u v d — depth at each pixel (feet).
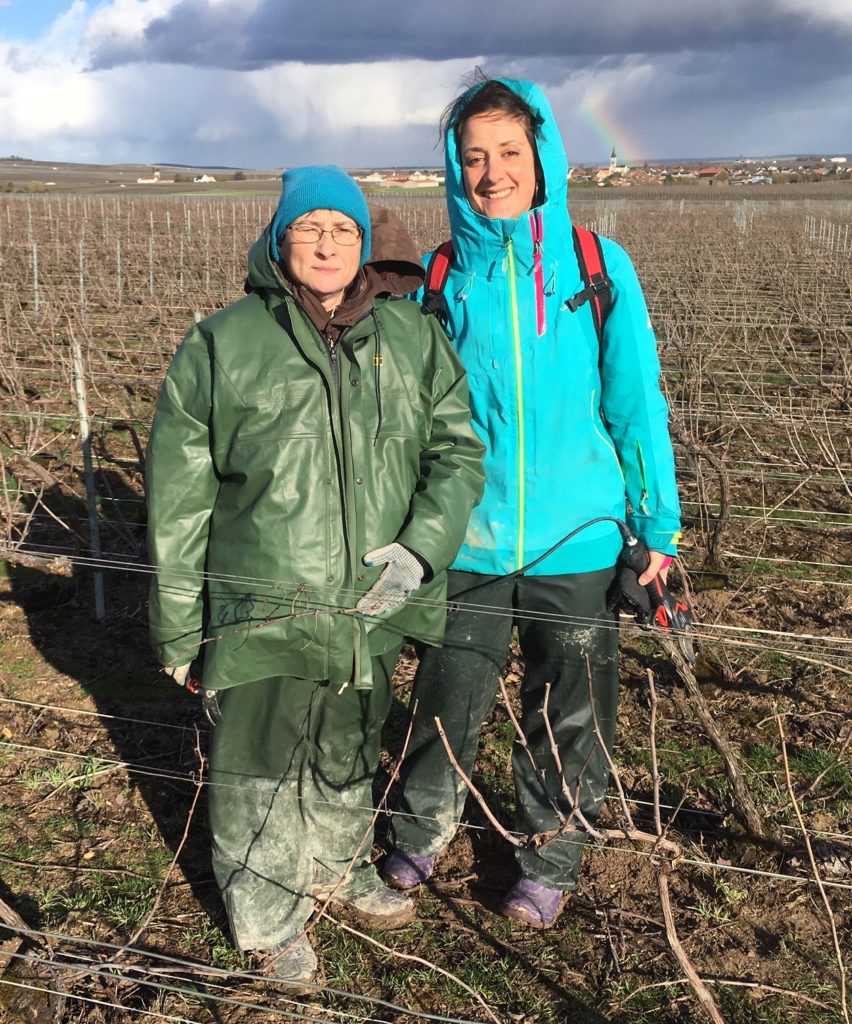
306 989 8.09
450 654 8.50
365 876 8.86
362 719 8.12
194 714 12.42
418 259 7.48
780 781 11.30
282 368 7.15
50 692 12.89
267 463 7.14
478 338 8.02
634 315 8.03
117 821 10.23
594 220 122.52
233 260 67.10
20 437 24.07
